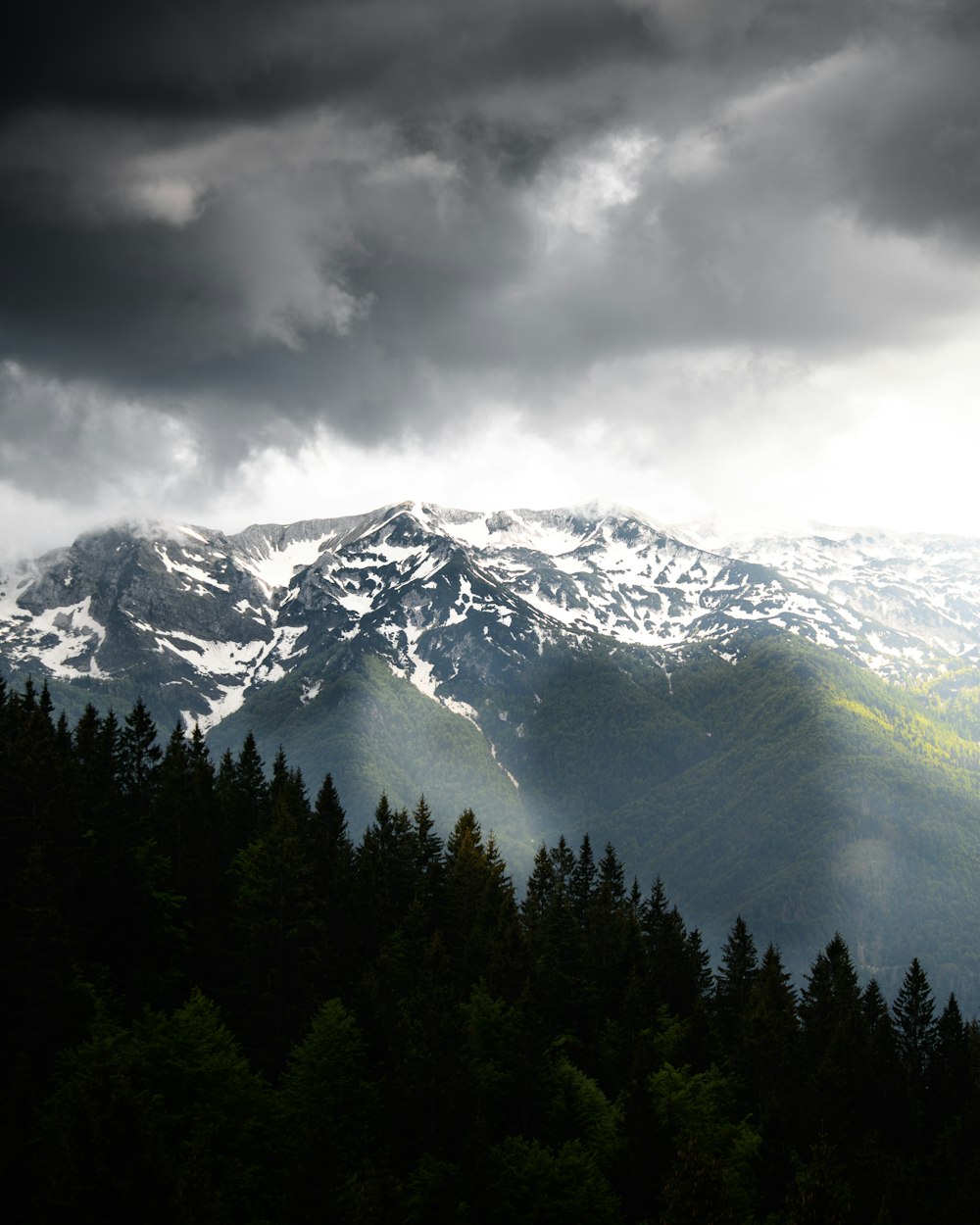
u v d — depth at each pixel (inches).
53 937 4741.6
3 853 5359.3
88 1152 3722.9
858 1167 5364.2
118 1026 4665.4
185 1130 4284.0
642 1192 4874.5
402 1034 5246.1
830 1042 6437.0
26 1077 4347.9
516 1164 4761.3
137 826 6230.3
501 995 6240.2
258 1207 4192.9
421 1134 4847.4
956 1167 5767.7
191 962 5782.5
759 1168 5231.3
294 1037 5472.4
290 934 5669.3
